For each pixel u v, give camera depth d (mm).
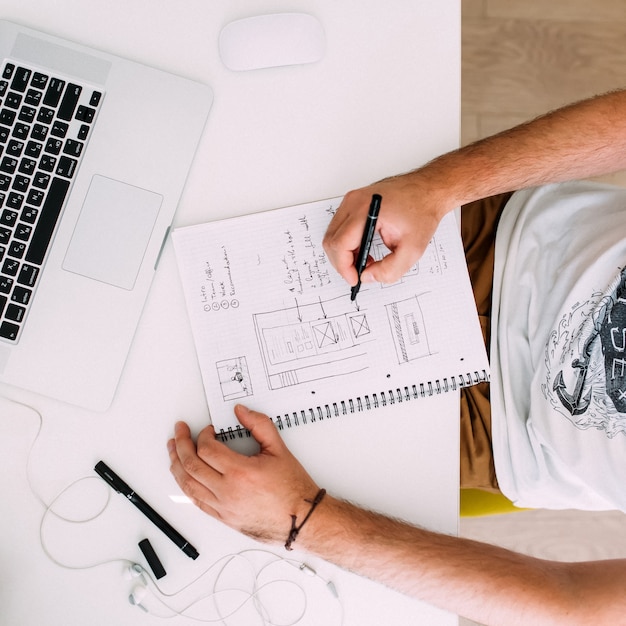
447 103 701
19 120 645
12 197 643
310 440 677
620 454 707
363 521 664
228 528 664
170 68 677
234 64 671
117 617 654
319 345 667
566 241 787
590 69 1341
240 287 667
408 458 682
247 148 681
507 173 703
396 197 655
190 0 678
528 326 787
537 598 657
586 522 1317
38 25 667
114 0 674
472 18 1325
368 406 670
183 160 668
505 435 784
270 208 683
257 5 683
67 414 656
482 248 832
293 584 667
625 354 696
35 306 645
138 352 661
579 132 717
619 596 651
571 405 733
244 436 677
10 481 650
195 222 675
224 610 661
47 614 648
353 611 669
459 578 661
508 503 874
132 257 658
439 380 673
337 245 634
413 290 681
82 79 655
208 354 660
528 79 1330
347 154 691
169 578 657
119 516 659
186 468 641
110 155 657
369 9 692
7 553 648
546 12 1336
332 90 689
